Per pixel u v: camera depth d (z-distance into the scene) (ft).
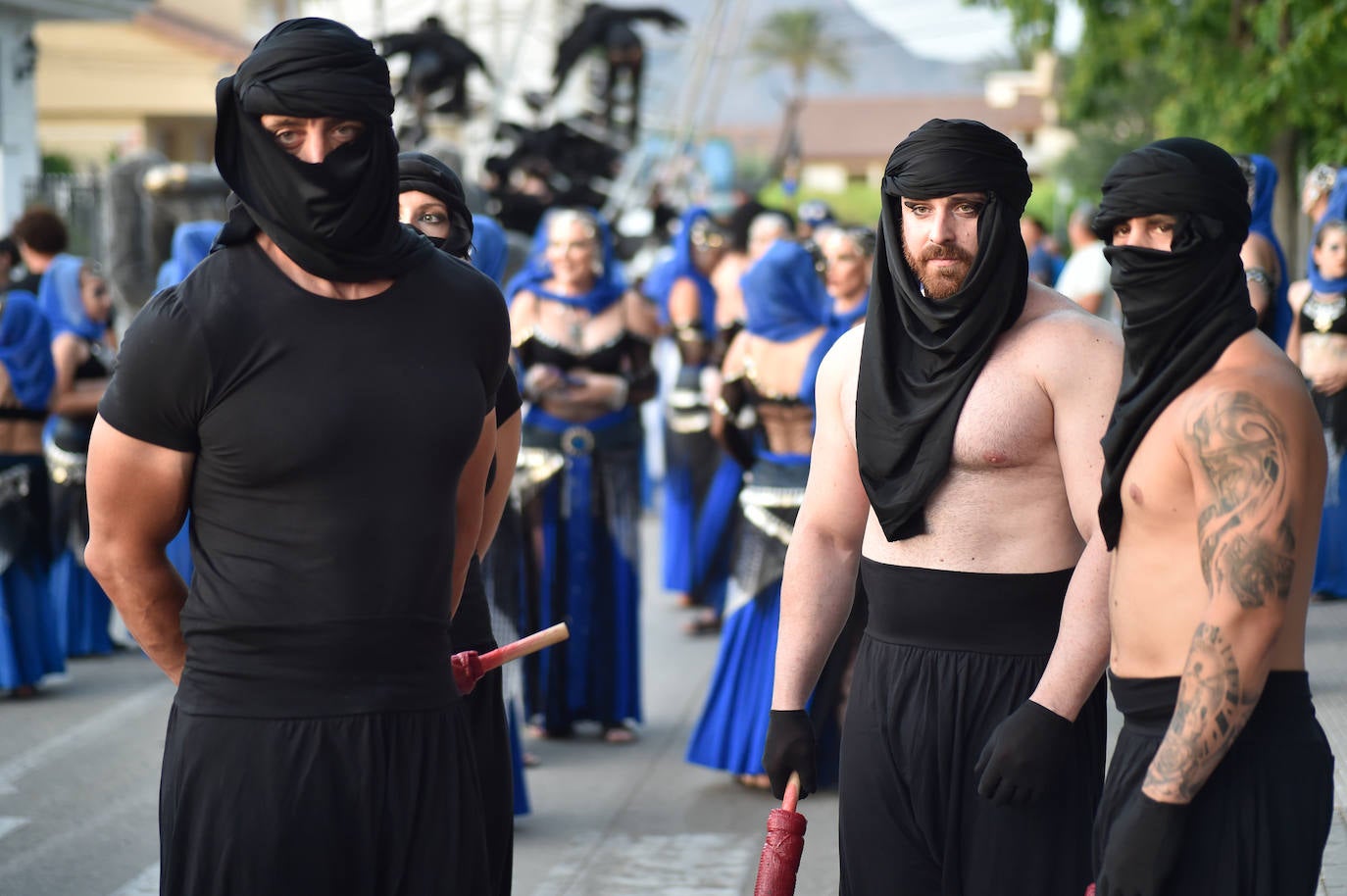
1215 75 41.37
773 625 18.80
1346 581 24.95
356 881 8.79
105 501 8.91
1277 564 7.74
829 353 11.22
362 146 8.69
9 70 58.23
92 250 55.83
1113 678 8.73
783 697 10.79
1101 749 10.11
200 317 8.61
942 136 9.91
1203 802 8.05
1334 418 24.50
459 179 13.28
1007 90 236.84
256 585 8.71
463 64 49.62
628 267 48.47
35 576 24.16
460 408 9.03
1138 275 8.22
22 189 58.23
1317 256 24.50
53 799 18.98
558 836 17.31
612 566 21.17
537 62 62.44
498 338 9.50
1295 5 37.01
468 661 10.39
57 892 15.80
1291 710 8.13
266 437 8.61
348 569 8.73
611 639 21.21
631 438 21.40
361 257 8.80
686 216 30.07
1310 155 41.24
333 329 8.77
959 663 10.18
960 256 10.02
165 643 9.35
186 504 9.07
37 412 23.95
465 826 9.12
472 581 11.93
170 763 8.91
